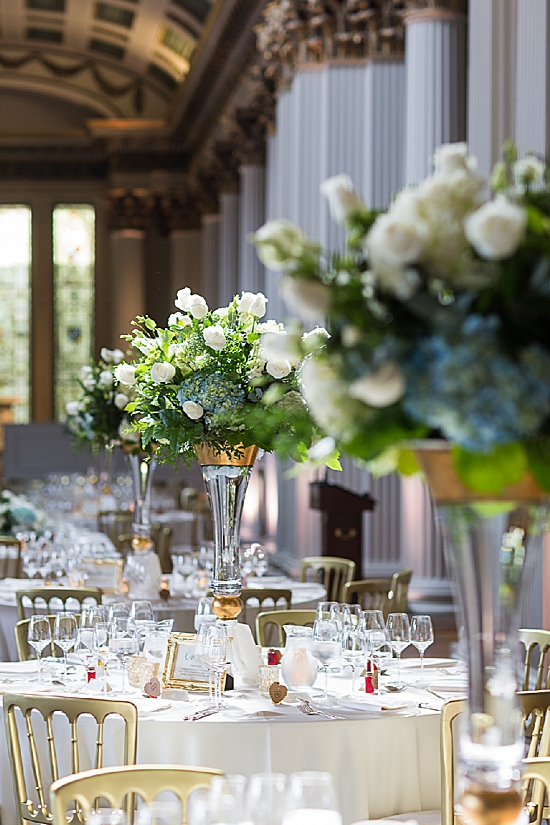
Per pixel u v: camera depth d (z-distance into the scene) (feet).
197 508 45.24
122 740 12.84
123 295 77.41
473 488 6.99
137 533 23.36
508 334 6.72
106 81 77.56
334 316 6.97
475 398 6.49
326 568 24.85
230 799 7.02
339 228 37.88
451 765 11.56
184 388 13.97
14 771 12.24
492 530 7.30
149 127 75.36
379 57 36.96
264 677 14.15
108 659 14.08
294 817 6.95
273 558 46.34
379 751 12.85
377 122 36.81
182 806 9.48
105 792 9.46
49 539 28.53
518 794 7.47
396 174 36.78
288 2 38.91
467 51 32.73
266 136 56.75
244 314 14.30
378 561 36.60
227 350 13.99
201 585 22.79
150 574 22.45
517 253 6.67
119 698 13.85
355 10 37.09
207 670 14.28
